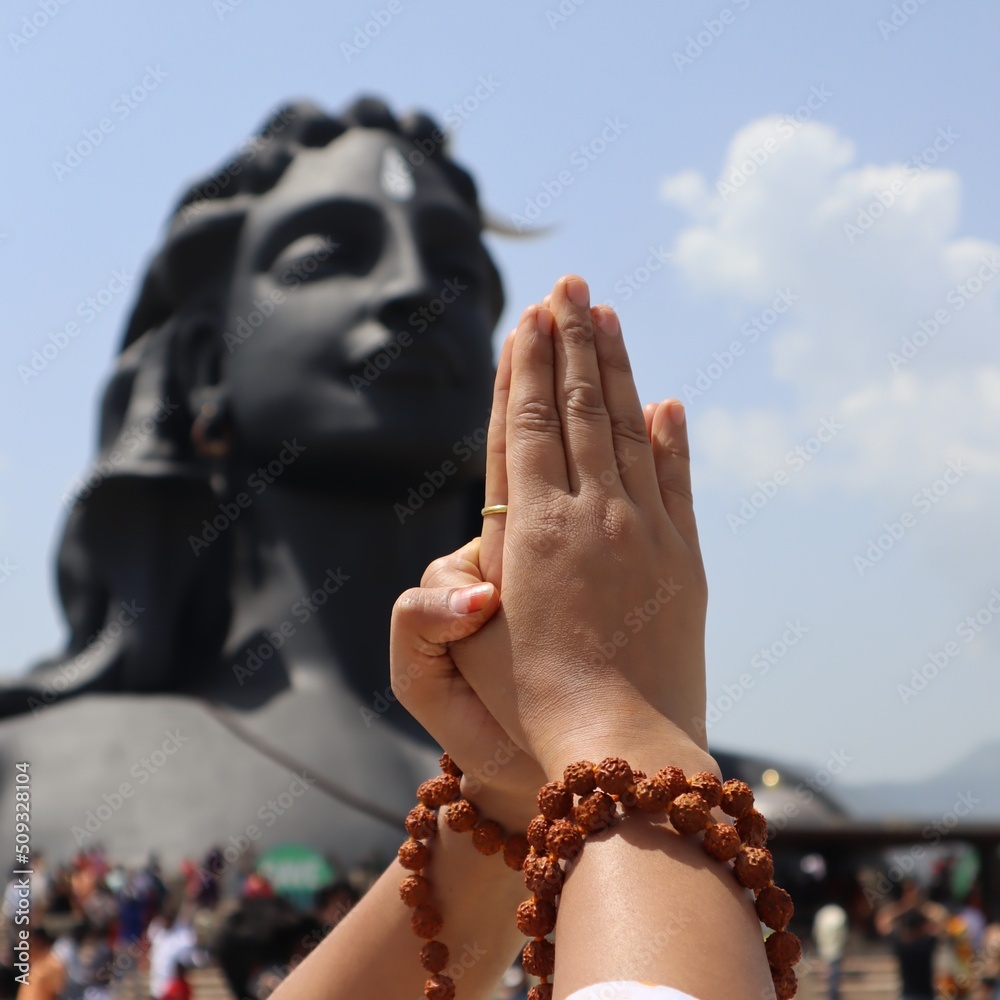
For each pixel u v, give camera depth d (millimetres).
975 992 14727
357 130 27281
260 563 26703
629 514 1807
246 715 25500
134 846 23625
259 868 23188
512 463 1884
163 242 28281
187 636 27578
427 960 1938
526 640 1771
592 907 1433
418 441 25031
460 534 27516
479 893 1969
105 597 28266
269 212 26281
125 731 25438
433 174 27000
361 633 26156
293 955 11305
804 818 27938
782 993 1474
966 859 27172
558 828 1539
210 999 14031
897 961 12883
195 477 26781
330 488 26203
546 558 1797
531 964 1525
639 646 1729
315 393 25109
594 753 1622
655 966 1328
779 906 1466
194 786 24312
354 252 26000
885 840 27422
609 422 1867
